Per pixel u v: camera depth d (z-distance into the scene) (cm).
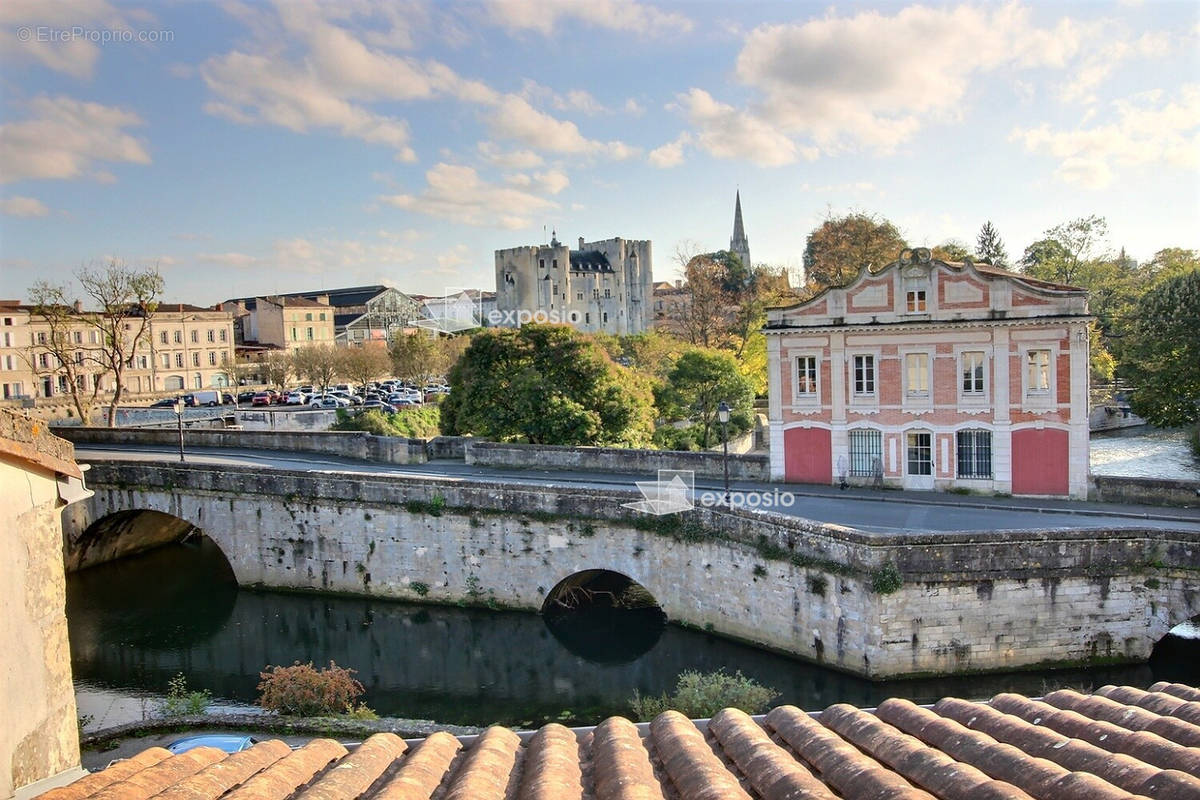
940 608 2530
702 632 3061
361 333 12738
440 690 2805
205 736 1886
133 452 4766
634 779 752
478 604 3434
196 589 3853
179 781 795
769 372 3684
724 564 2981
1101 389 7988
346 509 3625
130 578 4066
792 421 3662
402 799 712
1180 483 3062
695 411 5994
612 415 4600
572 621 3338
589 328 14700
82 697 2756
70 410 7631
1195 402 5150
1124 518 2916
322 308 11781
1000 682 2512
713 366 5950
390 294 13250
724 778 750
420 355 8162
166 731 2098
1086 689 2461
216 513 3841
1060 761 770
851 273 6869
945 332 3384
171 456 4612
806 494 3422
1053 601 2544
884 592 2498
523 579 3366
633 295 15350
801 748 865
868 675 2538
